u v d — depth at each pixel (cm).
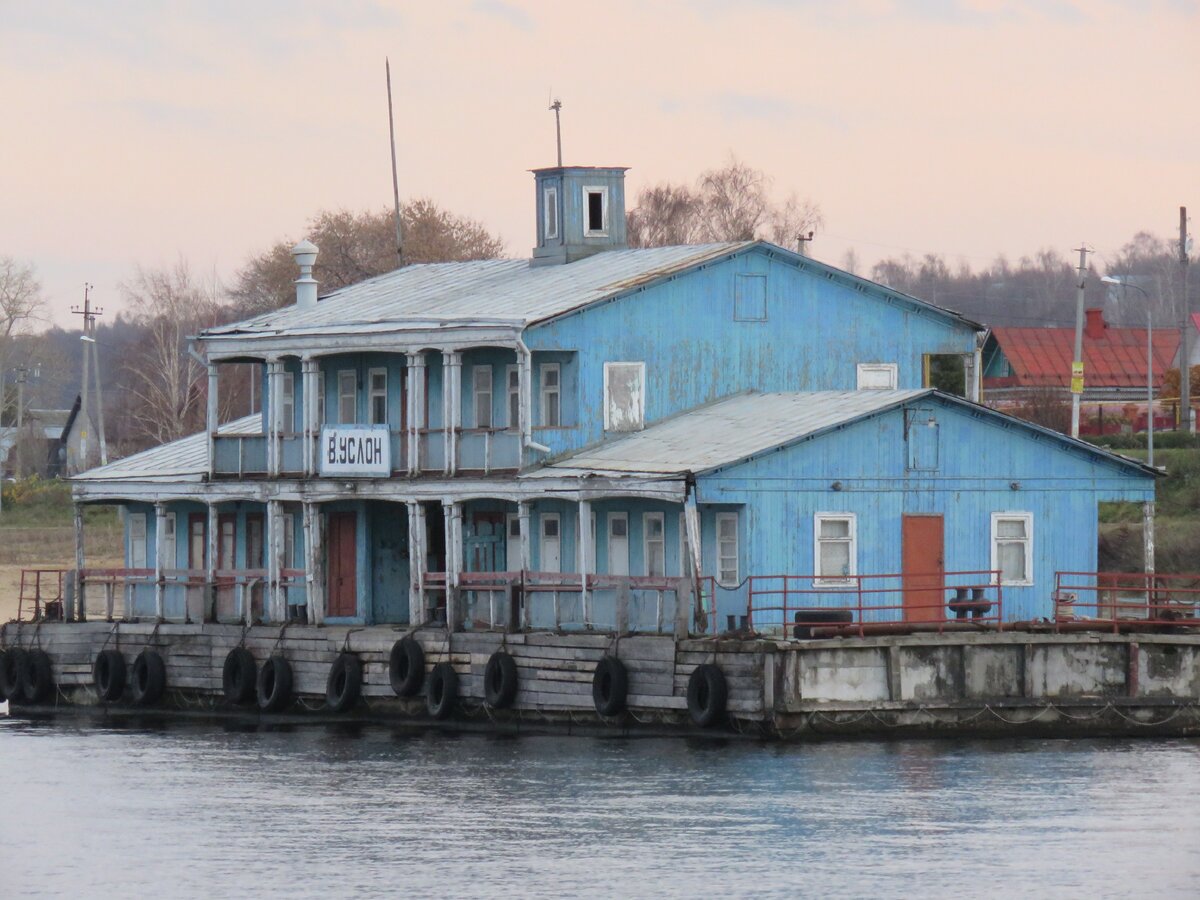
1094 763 16775
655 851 14050
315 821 15325
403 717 19862
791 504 18588
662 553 19325
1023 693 17812
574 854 14025
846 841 14225
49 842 14900
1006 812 15025
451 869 13738
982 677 17738
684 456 18912
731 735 17462
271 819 15462
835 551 18775
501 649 19000
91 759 18512
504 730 19000
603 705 18025
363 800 15988
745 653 17262
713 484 18275
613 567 19825
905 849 14025
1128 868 13538
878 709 17450
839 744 17375
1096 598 19738
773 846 14125
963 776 16225
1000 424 19388
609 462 19350
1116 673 18038
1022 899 12875
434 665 19575
